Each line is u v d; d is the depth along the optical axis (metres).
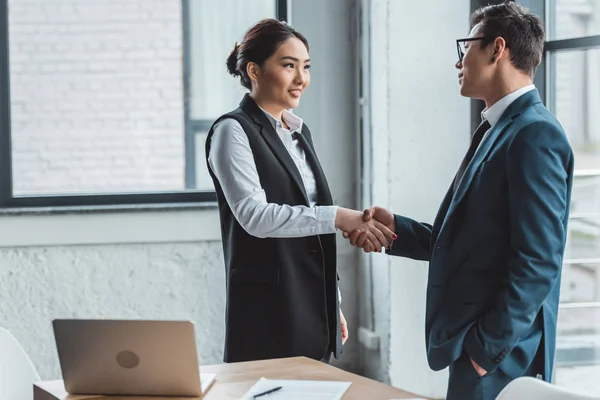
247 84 3.24
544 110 2.62
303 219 3.05
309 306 3.16
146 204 4.82
